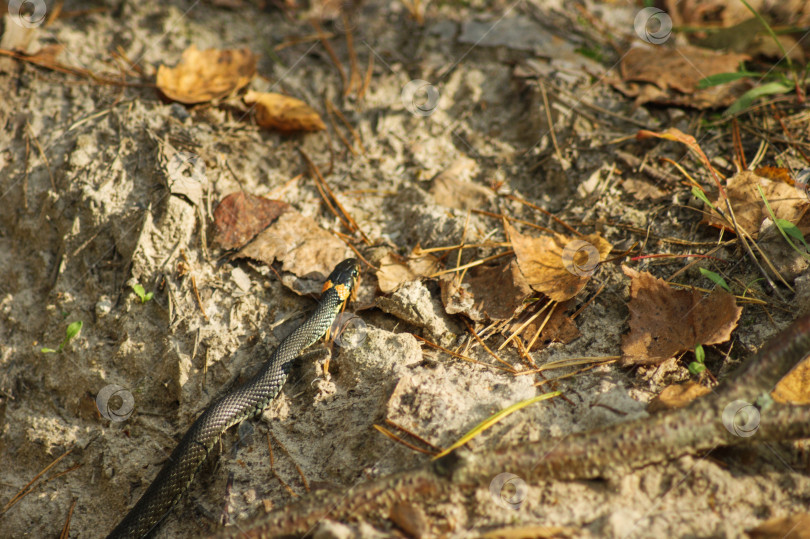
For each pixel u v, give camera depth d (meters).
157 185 8.20
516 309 6.85
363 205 8.84
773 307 6.42
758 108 8.68
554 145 9.05
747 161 8.03
